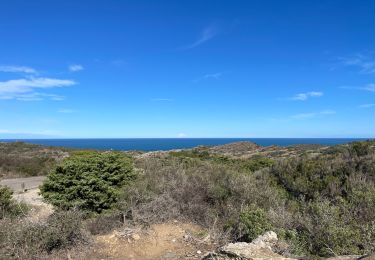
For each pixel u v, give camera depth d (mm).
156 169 10609
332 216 6785
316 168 12094
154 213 8430
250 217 7277
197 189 9555
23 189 15539
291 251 5855
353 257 4902
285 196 10320
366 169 11305
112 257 6656
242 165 15531
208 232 7824
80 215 7289
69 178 8586
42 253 6301
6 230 6293
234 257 5426
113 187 8781
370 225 6488
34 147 41812
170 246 7195
